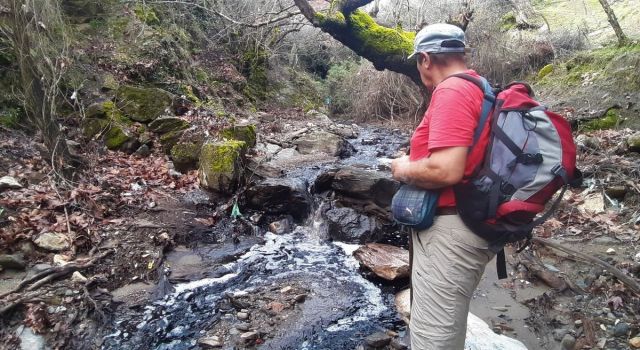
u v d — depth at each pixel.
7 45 6.30
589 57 9.20
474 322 3.39
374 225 5.04
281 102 11.86
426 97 7.27
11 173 4.87
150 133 6.57
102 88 7.34
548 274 3.86
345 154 7.90
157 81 8.31
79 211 4.46
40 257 3.86
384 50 6.71
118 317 3.45
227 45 11.55
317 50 14.10
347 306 3.73
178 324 3.43
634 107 7.24
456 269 2.15
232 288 3.93
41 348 3.05
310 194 5.69
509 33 11.90
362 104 11.97
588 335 3.20
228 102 9.85
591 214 4.72
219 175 5.39
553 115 2.08
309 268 4.36
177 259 4.27
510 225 2.07
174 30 9.80
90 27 8.46
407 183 2.24
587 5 13.27
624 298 3.50
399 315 3.62
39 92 4.81
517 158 2.02
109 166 5.79
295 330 3.40
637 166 5.29
